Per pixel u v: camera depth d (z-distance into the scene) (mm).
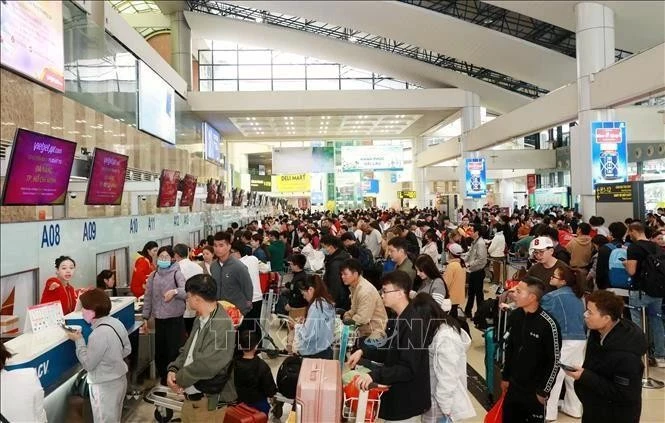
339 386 2834
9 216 5738
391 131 30766
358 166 27938
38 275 5000
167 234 9891
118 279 7340
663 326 5660
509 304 4492
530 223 13117
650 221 9844
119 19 13016
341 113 23500
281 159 28875
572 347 4234
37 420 2678
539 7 13891
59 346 3543
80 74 10219
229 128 27391
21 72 6168
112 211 9133
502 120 18594
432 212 20844
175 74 19312
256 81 26922
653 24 14000
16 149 4383
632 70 10508
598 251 6242
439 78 23672
